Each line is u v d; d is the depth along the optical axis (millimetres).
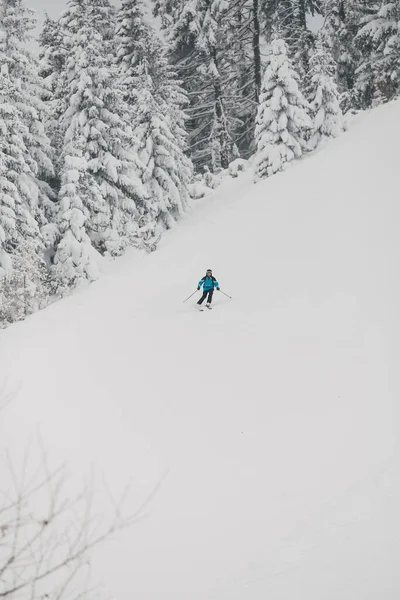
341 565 4797
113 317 14656
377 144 23984
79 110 25766
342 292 12594
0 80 22188
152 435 8281
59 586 4992
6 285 19875
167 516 6297
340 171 22672
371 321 10781
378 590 4391
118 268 22656
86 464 7598
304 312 12172
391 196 17891
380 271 13086
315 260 15211
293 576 4801
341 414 7949
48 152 25203
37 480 7141
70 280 22344
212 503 6461
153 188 27500
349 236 16078
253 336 11562
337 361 9617
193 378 10102
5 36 23359
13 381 10656
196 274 17078
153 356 11406
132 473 7332
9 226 20594
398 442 6875
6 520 6039
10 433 8562
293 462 7023
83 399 9742
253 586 4785
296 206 20797
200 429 8289
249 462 7230
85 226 24062
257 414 8453
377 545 4953
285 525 5688
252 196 25109
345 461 6758
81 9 25031
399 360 9055
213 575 5113
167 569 5316
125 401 9523
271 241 18094
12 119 22000
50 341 13164
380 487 5930
